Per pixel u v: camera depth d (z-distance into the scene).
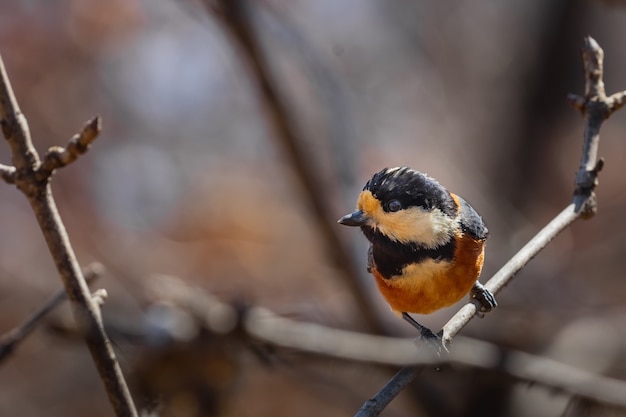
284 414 12.16
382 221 6.43
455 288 6.40
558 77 19.03
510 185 18.06
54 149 4.75
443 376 10.70
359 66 18.08
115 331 7.43
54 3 14.28
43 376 12.90
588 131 6.48
